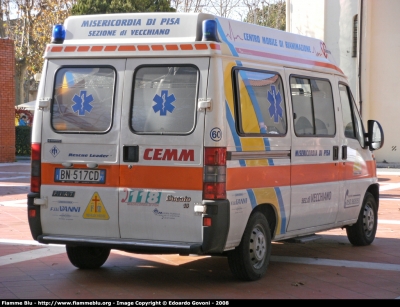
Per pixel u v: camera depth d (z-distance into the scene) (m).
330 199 8.79
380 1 24.91
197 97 6.79
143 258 8.81
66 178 7.26
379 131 9.77
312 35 25.89
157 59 6.99
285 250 9.50
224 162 6.74
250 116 7.23
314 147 8.42
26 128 32.31
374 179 10.04
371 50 25.14
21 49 41.78
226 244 6.85
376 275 7.89
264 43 7.78
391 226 11.70
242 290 7.07
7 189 17.42
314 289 7.17
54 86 7.39
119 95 7.10
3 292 6.93
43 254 9.00
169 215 6.84
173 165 6.83
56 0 40.69
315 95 8.61
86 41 7.36
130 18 7.23
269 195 7.50
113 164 7.06
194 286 7.24
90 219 7.16
